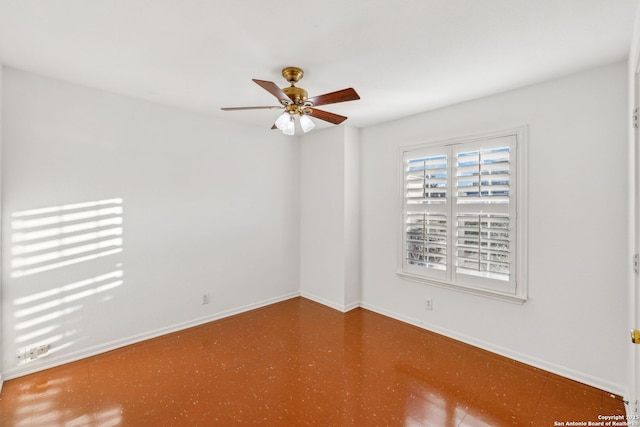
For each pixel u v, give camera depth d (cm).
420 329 333
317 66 221
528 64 218
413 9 157
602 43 189
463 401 216
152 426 191
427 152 321
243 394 224
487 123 278
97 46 197
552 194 244
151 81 252
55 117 251
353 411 206
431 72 230
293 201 430
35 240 246
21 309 241
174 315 325
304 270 434
